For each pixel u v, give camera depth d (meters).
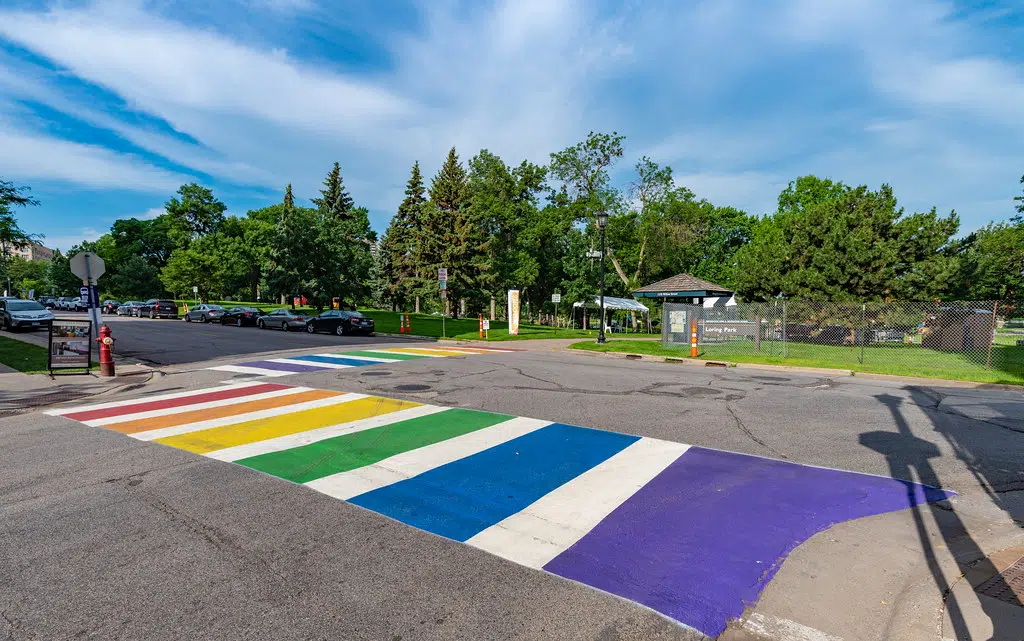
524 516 4.26
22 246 26.31
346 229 43.06
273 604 3.04
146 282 68.25
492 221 48.50
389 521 4.16
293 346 18.83
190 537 3.87
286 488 4.86
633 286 47.44
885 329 20.78
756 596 3.15
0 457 5.82
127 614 2.94
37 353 15.80
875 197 22.62
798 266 22.94
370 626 2.84
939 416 7.95
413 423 7.38
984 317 18.81
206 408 8.41
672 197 44.47
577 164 44.75
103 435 6.76
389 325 31.89
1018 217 27.67
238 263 61.62
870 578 3.36
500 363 14.15
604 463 5.62
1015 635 2.75
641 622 2.89
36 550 3.67
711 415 7.95
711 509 4.42
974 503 4.61
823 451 6.12
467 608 3.00
